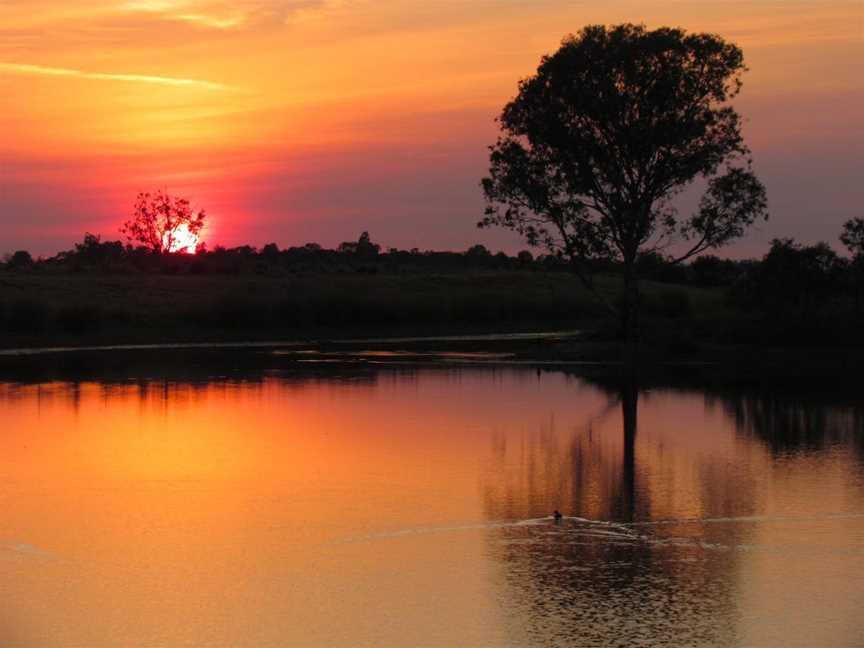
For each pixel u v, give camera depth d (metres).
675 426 31.05
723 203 56.91
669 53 56.00
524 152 58.22
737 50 55.97
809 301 57.62
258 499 21.48
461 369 50.47
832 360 50.81
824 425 31.25
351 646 14.01
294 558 17.55
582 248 58.59
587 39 56.28
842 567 17.08
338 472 24.06
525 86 57.66
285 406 35.53
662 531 19.19
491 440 28.36
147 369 50.22
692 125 55.84
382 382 43.94
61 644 14.05
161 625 14.72
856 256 56.69
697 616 14.94
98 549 18.05
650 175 57.56
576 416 33.22
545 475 23.77
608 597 15.69
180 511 20.55
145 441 28.11
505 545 18.28
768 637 14.22
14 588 16.12
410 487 22.56
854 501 21.33
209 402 36.59
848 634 14.33
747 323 58.06
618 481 23.16
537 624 14.66
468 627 14.58
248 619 14.89
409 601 15.58
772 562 17.31
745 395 39.00
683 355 54.25
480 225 59.66
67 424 31.14
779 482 23.03
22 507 20.86
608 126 56.66
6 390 40.38
